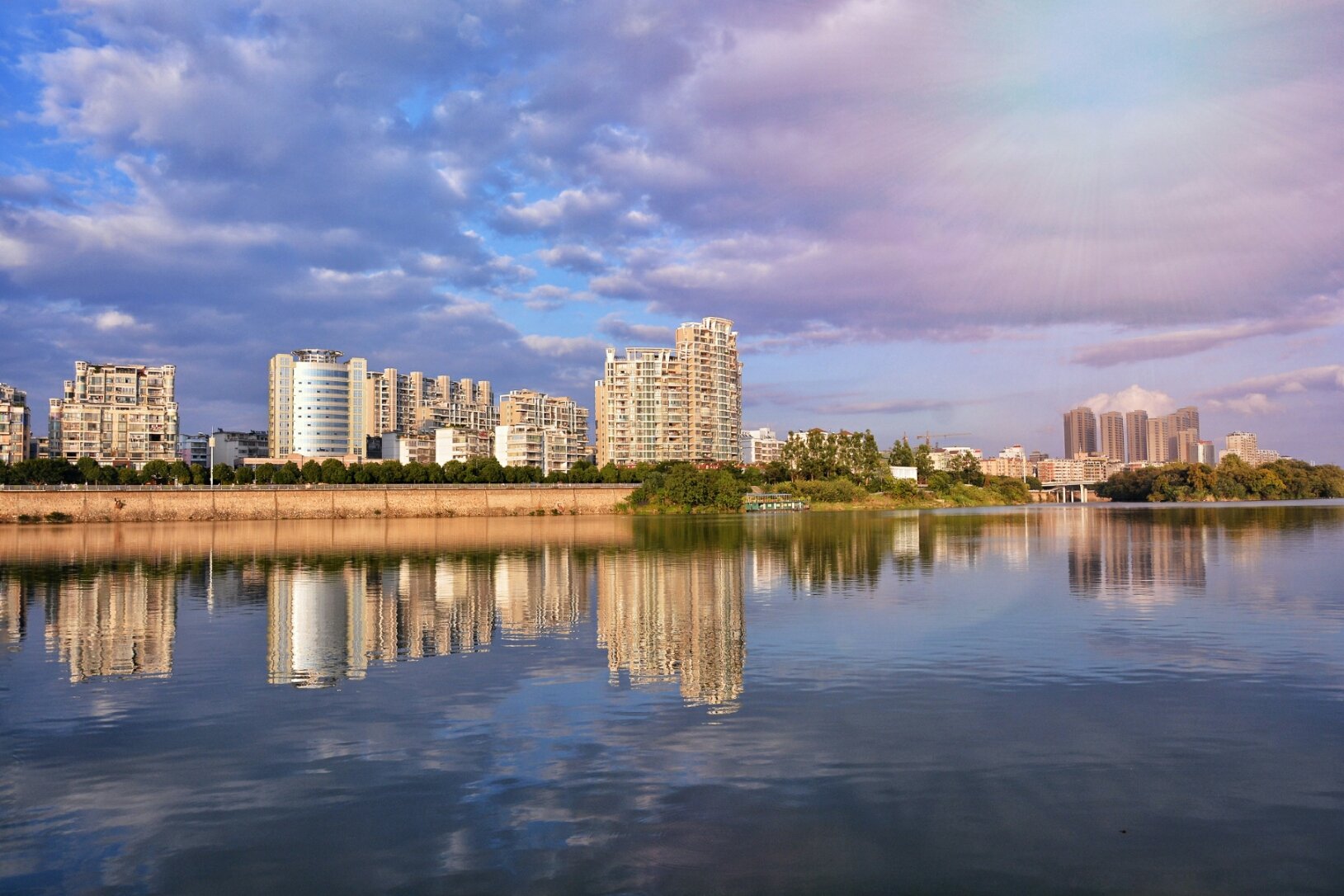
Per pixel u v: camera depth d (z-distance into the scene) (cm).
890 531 11075
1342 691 2572
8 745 2156
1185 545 7862
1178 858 1524
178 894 1432
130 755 2077
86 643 3478
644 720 2309
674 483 19625
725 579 5519
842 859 1524
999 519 15050
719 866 1502
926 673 2819
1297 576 5338
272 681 2786
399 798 1800
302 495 17525
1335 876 1462
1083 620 3816
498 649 3269
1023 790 1823
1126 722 2277
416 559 7450
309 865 1520
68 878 1484
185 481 18975
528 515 19500
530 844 1590
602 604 4450
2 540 10538
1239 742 2114
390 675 2858
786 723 2280
